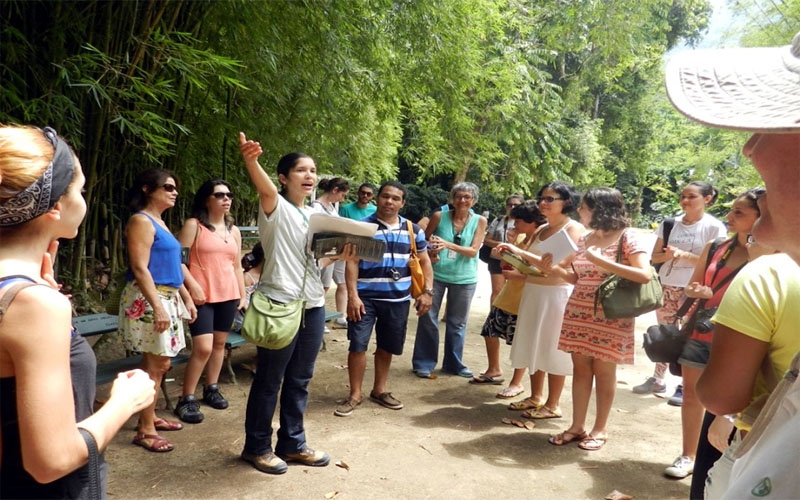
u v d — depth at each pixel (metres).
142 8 4.17
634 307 3.04
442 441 3.43
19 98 3.42
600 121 18.38
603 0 13.91
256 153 2.57
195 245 3.57
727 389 1.24
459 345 4.80
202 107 5.28
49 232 1.16
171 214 6.00
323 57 5.29
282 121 6.23
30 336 1.03
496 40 12.01
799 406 0.80
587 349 3.29
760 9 7.77
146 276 2.96
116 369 3.51
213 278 3.59
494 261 5.56
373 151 11.34
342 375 4.63
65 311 1.08
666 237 4.34
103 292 5.09
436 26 6.34
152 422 3.15
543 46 14.55
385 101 6.82
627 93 20.53
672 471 3.04
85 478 1.17
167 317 3.02
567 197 3.72
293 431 3.00
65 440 1.06
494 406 4.09
